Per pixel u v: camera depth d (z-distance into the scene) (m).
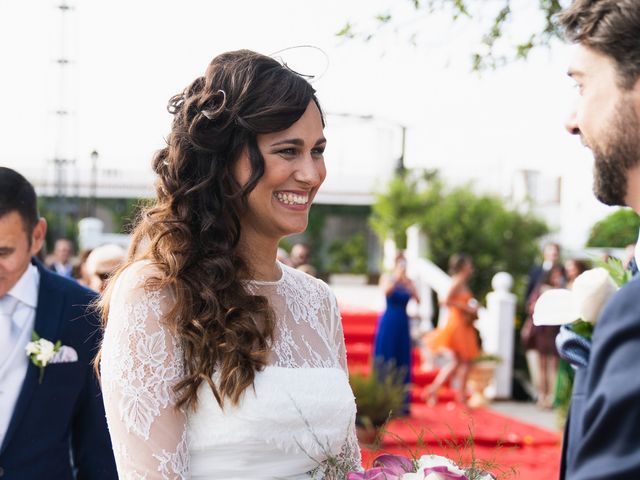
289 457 1.88
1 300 2.57
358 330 11.21
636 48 1.20
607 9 1.22
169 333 1.83
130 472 1.76
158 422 1.77
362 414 6.53
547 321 1.34
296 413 1.88
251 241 2.09
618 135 1.22
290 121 1.93
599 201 1.31
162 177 2.05
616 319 1.08
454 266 9.37
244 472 1.83
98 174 25.38
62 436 2.54
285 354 2.00
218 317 1.84
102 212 25.83
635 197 1.25
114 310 1.86
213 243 1.97
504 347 10.52
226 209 1.99
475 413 8.84
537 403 10.21
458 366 9.33
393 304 8.23
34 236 2.62
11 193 2.49
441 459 1.73
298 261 9.27
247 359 1.83
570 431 1.24
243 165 1.97
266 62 1.98
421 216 17.33
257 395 1.85
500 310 10.53
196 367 1.81
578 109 1.29
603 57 1.24
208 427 1.83
